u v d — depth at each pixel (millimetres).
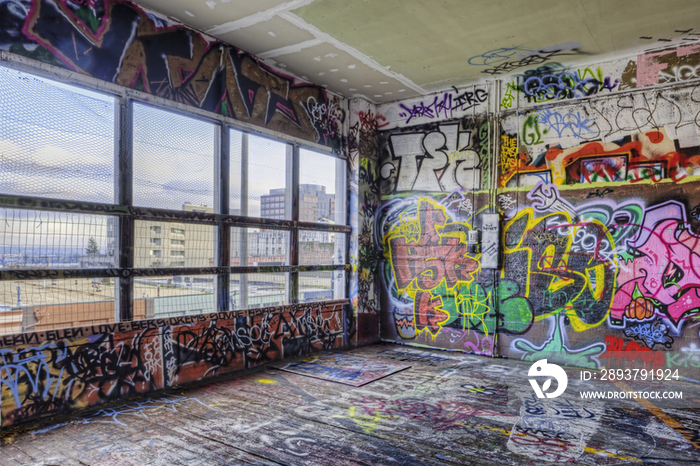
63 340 3445
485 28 4445
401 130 6582
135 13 4000
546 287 5418
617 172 5051
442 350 6086
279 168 5457
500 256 5715
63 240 3498
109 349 3732
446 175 6180
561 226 5348
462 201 6039
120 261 3848
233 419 3396
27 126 3305
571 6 4004
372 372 4824
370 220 6652
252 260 5055
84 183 3633
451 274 6094
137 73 4004
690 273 4648
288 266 5496
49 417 3369
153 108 4141
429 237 6305
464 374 4805
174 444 2934
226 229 4773
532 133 5570
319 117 6035
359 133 6465
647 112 4914
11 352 3180
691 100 4695
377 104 6770
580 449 2910
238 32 4578
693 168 4672
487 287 5801
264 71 5246
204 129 4605
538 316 5453
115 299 3812
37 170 3348
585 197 5219
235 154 4891
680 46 4754
